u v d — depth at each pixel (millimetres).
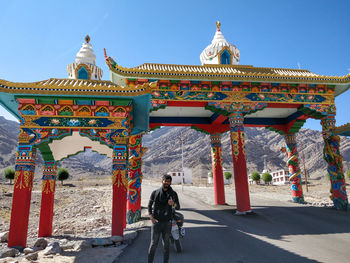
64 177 48312
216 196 16422
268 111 16234
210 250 5887
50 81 8914
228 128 17094
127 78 11805
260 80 12531
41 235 8242
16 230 6469
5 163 147250
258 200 18109
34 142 7273
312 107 13258
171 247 6230
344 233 7707
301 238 7055
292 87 13328
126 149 7660
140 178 11984
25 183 6887
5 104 8008
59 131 7453
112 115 7809
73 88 7398
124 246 6523
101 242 6547
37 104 7523
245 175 11961
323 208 13195
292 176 16781
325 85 13531
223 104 12570
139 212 11555
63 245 6488
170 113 15984
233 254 5527
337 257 5246
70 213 15938
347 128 12367
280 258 5203
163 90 12234
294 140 17312
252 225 9094
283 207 13836
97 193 30844
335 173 12953
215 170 16781
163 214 4371
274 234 7605
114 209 7129
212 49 16641
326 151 13375
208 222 9781
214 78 12195
